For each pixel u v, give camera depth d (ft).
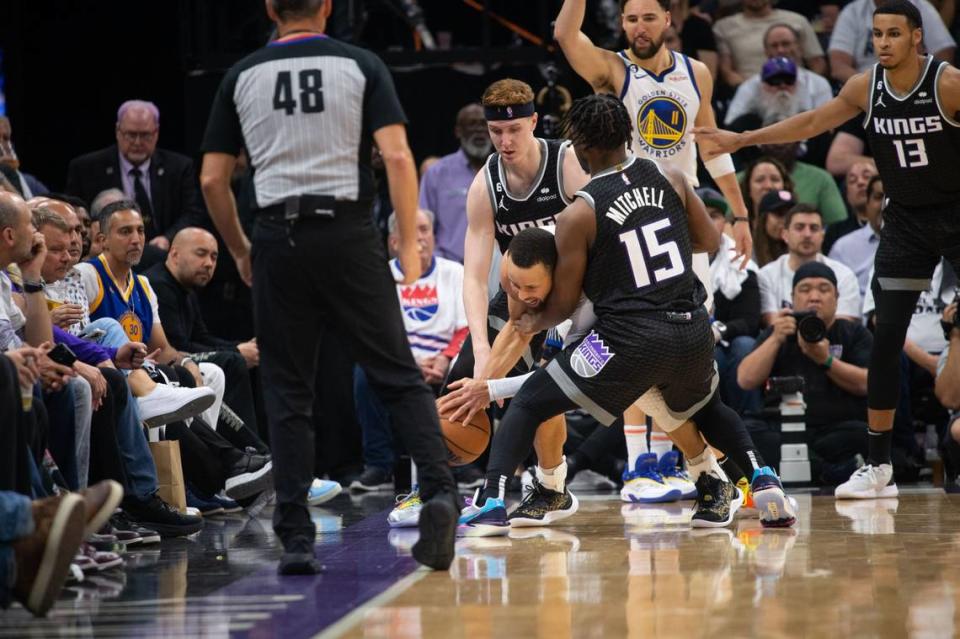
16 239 30.22
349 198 26.84
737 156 66.49
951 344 48.80
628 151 34.17
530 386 32.73
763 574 26.14
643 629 20.66
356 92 26.89
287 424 27.43
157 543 35.24
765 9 69.72
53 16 72.33
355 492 53.72
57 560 22.81
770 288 56.03
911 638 19.69
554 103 64.34
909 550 29.60
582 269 31.63
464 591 24.82
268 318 27.17
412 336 57.00
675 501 44.29
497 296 37.11
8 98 71.51
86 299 42.34
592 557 29.32
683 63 42.24
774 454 50.67
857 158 65.67
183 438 41.60
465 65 67.62
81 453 32.96
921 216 41.45
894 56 39.96
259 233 27.07
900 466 51.31
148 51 73.31
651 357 31.30
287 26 27.55
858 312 56.13
